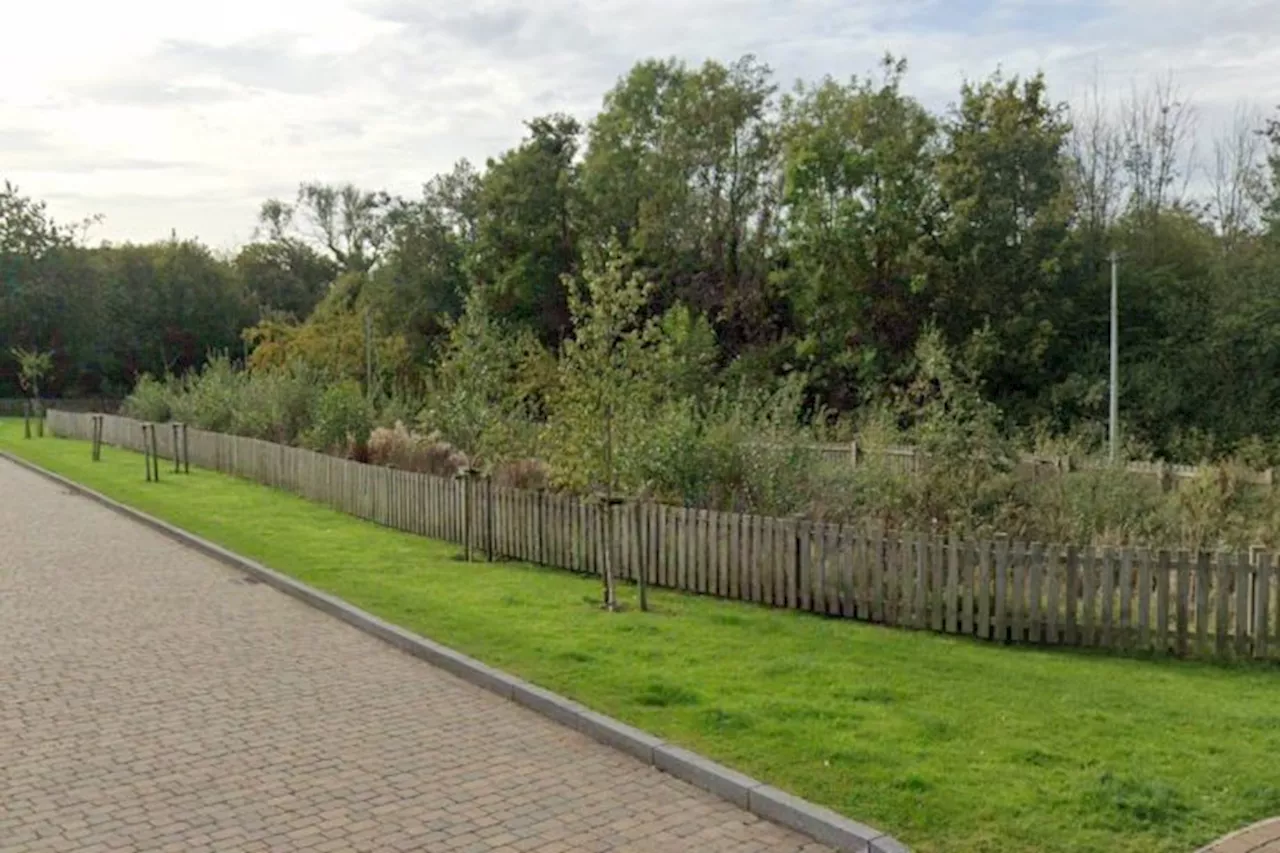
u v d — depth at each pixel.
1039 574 9.70
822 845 5.48
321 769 6.66
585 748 7.02
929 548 10.21
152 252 71.19
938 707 7.53
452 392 21.91
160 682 8.70
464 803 6.09
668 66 46.28
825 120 40.91
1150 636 9.39
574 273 40.84
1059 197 36.53
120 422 36.75
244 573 13.77
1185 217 40.91
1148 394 32.88
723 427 14.34
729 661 8.86
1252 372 32.78
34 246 66.19
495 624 10.26
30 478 27.25
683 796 6.18
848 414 31.69
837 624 10.50
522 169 46.88
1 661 9.38
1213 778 6.13
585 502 13.11
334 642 10.06
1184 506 14.09
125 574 13.74
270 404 28.80
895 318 37.44
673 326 33.50
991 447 13.46
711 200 45.22
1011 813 5.61
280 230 80.25
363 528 17.50
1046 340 34.53
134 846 5.55
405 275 53.34
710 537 11.99
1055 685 8.22
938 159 37.50
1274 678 8.66
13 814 5.98
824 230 38.53
